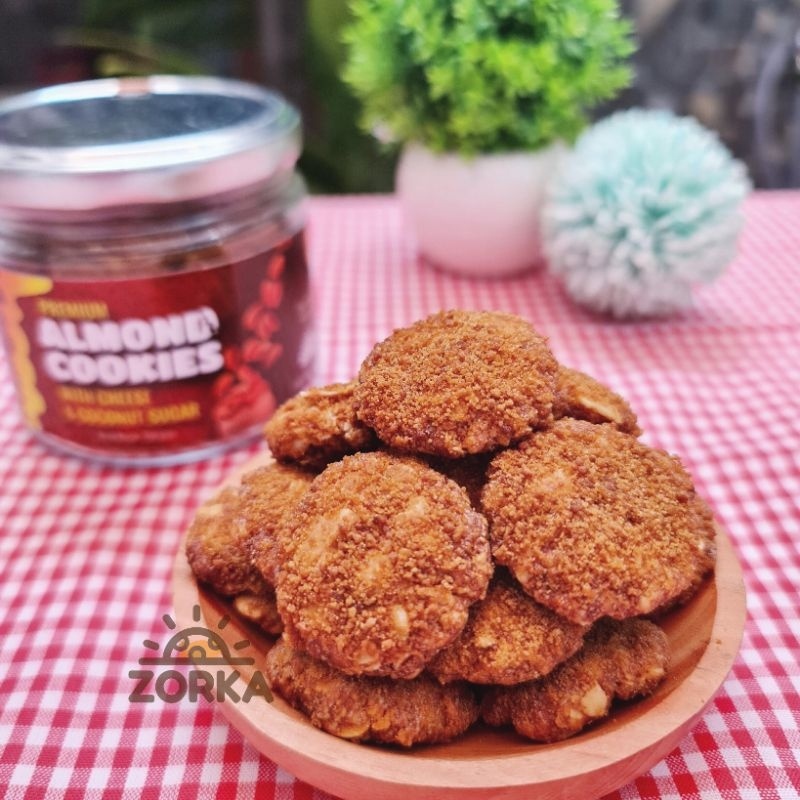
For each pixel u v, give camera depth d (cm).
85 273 26
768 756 20
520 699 19
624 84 38
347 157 60
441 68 35
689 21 69
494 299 39
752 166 68
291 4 64
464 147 37
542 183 38
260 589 21
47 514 28
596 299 36
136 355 27
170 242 26
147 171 25
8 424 32
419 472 20
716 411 32
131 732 21
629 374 34
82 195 25
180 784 20
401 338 23
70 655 23
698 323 37
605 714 19
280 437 23
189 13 58
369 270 42
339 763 17
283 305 29
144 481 29
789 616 23
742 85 70
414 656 18
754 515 27
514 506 20
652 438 30
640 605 19
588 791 17
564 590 19
